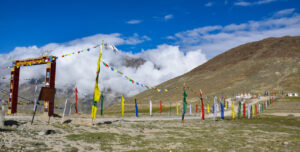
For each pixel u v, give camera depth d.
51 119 28.19
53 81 32.22
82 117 42.22
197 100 150.00
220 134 27.03
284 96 134.38
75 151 14.65
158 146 18.12
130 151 15.97
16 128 19.16
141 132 25.33
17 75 36.38
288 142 22.89
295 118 55.81
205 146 19.02
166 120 44.78
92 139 18.84
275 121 49.72
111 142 18.52
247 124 42.16
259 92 156.25
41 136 17.75
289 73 195.75
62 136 18.84
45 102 31.02
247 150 18.23
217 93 170.00
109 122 32.12
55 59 32.16
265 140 23.89
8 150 12.73
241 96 134.75
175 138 22.38
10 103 35.03
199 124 38.06
